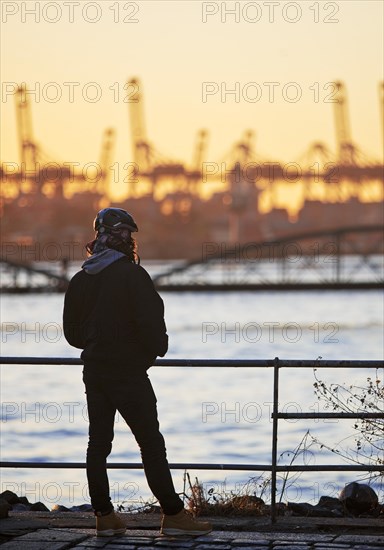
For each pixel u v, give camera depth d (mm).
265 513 24172
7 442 69500
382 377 72625
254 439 67375
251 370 136250
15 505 27797
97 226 20219
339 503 26703
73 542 19531
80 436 72875
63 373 139750
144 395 19766
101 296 19734
